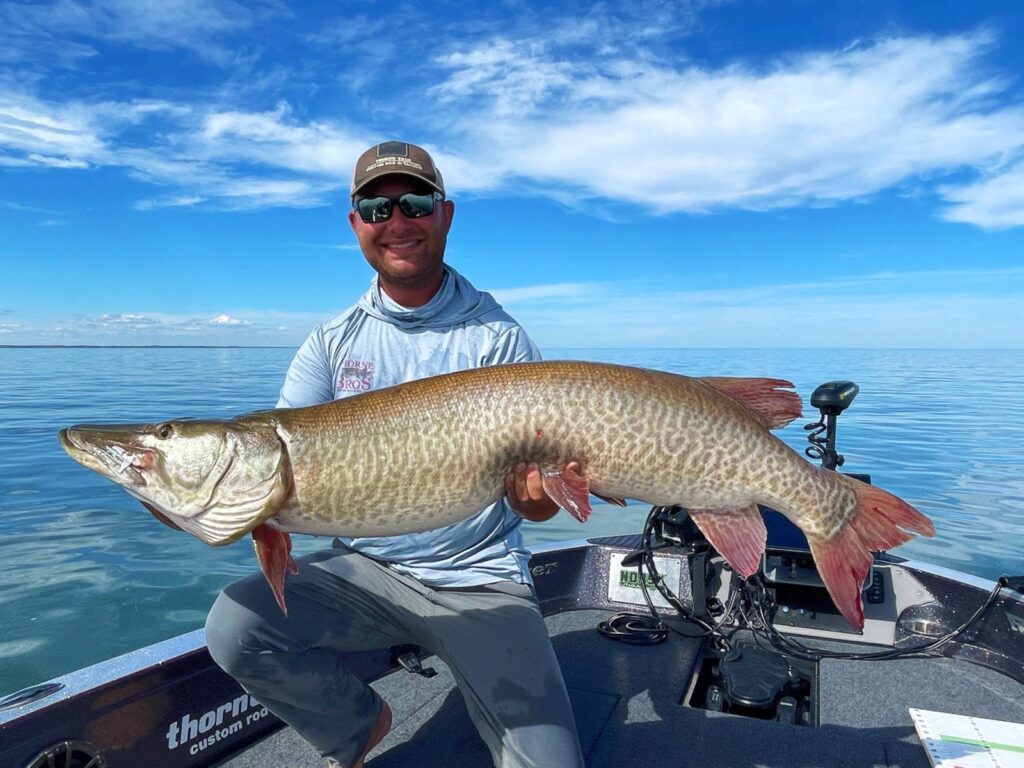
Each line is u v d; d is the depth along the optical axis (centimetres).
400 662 165
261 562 115
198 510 117
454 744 136
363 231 137
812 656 165
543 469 117
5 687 202
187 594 276
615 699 149
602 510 428
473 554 133
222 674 130
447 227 144
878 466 534
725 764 128
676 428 116
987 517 396
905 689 153
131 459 116
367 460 115
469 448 115
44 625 245
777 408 125
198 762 126
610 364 120
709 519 121
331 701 122
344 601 127
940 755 123
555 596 198
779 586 181
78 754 108
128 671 116
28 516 374
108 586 282
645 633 178
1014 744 127
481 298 148
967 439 660
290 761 130
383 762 130
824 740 134
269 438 115
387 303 143
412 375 141
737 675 153
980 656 163
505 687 118
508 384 116
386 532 119
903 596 174
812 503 119
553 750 113
